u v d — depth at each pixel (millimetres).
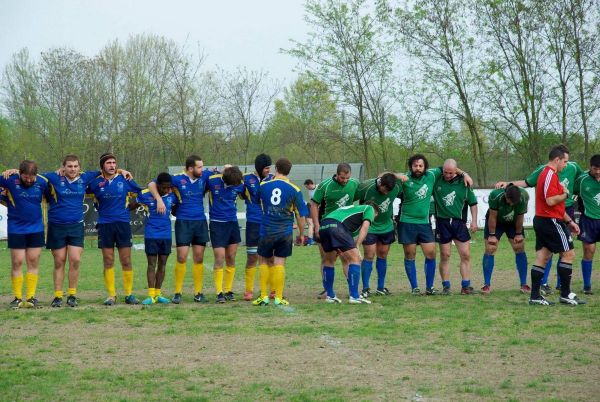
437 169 14609
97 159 41594
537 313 11820
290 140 44219
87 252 28703
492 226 14555
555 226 12562
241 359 8766
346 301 13773
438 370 8117
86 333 10539
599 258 22250
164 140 42125
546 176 12578
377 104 37844
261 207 13938
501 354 8844
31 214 13227
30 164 12945
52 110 41812
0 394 7324
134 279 18672
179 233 13852
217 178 14055
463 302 13297
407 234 14539
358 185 14500
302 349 9266
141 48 42062
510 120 35469
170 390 7414
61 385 7656
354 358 8734
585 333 10070
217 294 14008
